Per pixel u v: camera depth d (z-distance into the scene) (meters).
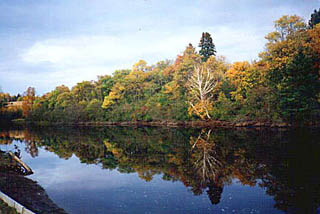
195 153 24.06
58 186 15.09
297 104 37.53
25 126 78.00
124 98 79.19
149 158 22.91
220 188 13.88
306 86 37.41
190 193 13.25
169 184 14.92
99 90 87.94
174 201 12.13
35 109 92.19
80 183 15.70
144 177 16.64
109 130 55.06
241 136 33.81
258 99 45.72
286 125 41.22
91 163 21.72
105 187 14.70
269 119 43.44
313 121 38.72
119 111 73.38
